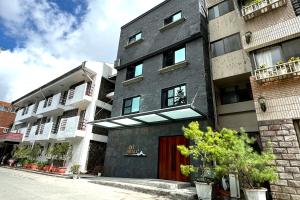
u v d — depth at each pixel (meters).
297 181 6.35
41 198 6.05
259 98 8.02
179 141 10.45
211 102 10.59
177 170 9.95
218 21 12.68
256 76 8.33
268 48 8.71
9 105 35.00
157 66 13.38
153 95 12.66
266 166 6.48
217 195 7.71
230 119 10.78
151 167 10.93
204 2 13.66
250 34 9.14
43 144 22.09
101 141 17.86
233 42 11.48
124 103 14.57
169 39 13.31
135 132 12.70
